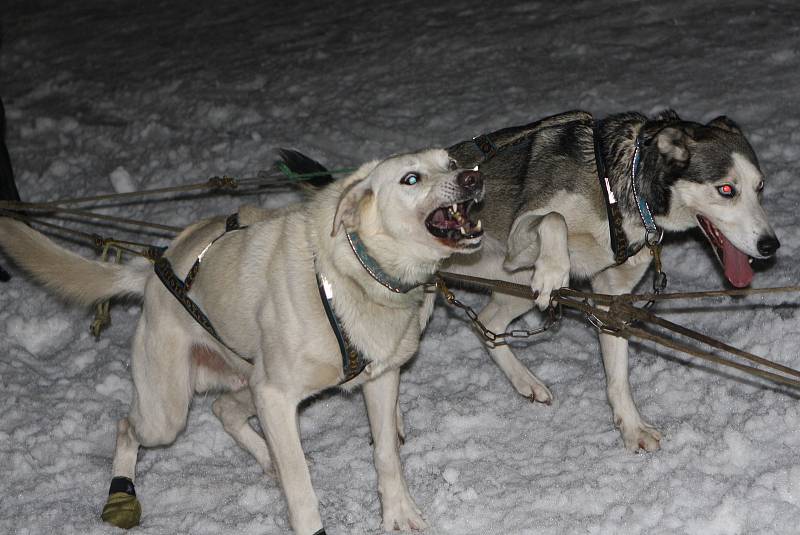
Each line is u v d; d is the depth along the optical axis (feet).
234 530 11.96
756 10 27.61
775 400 13.00
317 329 10.52
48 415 14.74
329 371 10.82
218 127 25.80
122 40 36.68
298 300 10.51
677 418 13.29
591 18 29.30
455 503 11.96
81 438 14.24
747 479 11.68
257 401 10.93
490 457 12.93
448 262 13.88
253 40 33.76
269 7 38.40
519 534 11.32
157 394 11.93
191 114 26.76
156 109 27.94
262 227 11.06
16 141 27.09
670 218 12.41
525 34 28.99
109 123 27.58
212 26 36.81
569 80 24.93
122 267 12.52
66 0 44.70
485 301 16.42
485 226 13.29
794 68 23.24
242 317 11.02
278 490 12.60
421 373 15.20
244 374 12.08
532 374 14.32
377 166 10.27
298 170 14.69
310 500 10.74
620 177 12.30
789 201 17.89
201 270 11.42
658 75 24.30
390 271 10.39
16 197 18.44
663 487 11.74
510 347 15.42
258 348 11.00
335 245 10.30
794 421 12.46
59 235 20.72
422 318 12.25
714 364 14.01
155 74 31.30
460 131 23.02
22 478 13.35
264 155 23.15
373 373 11.05
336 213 9.89
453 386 14.79
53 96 30.81
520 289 11.48
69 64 34.19
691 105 22.25
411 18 33.06
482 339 14.40
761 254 11.78
